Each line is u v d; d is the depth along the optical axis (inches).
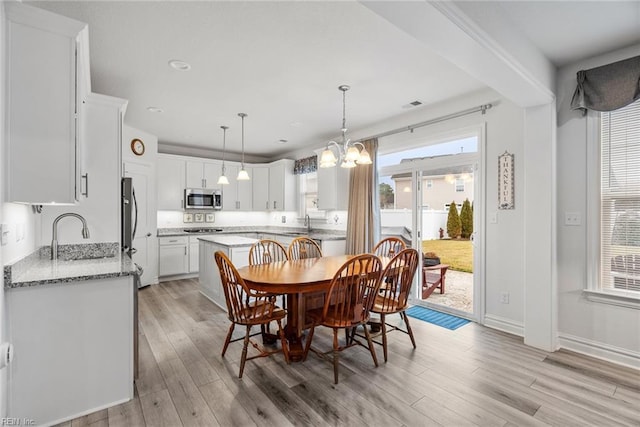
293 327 110.6
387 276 104.4
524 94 102.1
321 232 223.1
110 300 76.9
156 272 206.2
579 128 107.2
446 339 118.4
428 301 158.1
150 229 198.7
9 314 65.6
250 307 102.9
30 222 89.8
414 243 163.5
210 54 100.8
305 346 103.0
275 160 277.1
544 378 90.5
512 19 84.1
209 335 121.3
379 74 115.5
